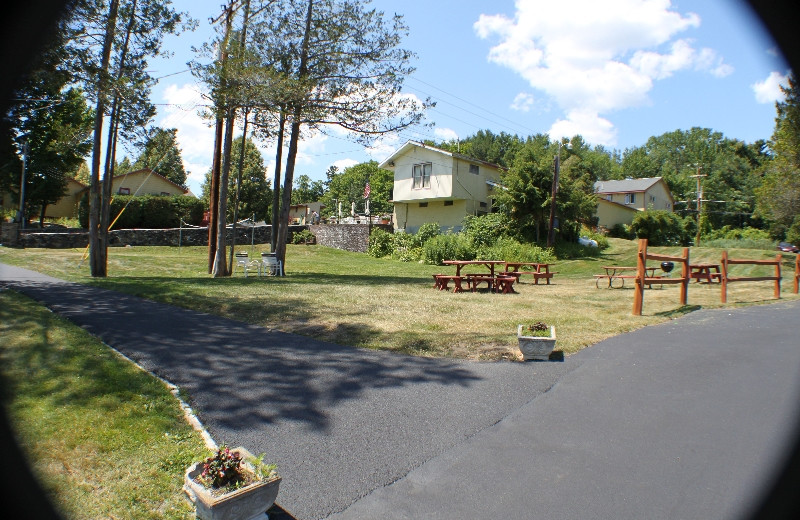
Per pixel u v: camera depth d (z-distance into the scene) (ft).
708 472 11.66
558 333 24.95
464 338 23.99
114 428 13.33
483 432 14.01
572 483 11.37
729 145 228.84
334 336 24.59
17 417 13.50
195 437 13.41
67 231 94.12
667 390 16.78
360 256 99.91
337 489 11.28
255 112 53.36
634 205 169.07
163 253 83.56
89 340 21.38
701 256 83.76
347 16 52.42
